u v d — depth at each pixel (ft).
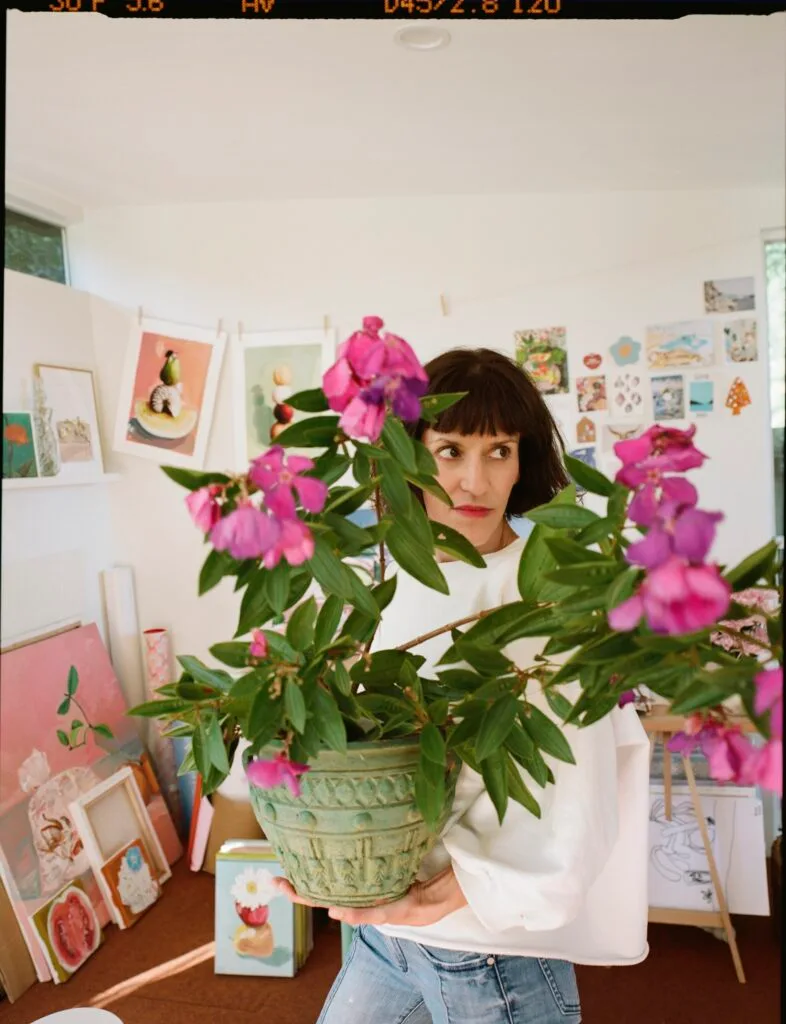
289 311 10.86
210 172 9.43
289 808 2.72
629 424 10.25
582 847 3.05
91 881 9.16
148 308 11.14
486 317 10.51
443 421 3.42
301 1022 7.81
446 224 10.50
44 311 10.27
